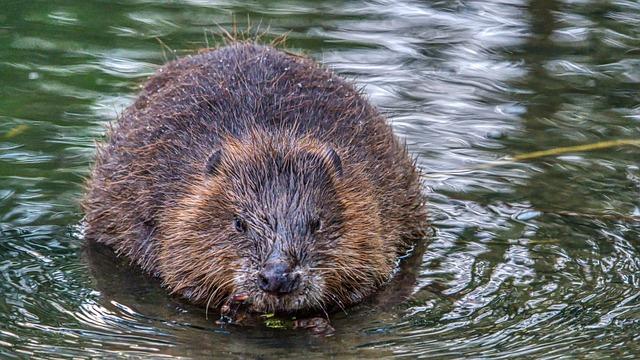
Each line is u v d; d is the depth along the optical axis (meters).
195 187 11.99
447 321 11.49
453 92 17.34
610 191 14.67
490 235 13.56
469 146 15.85
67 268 12.54
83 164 14.98
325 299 11.57
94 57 18.02
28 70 17.55
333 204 11.55
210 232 11.59
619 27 19.67
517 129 16.30
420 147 15.76
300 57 14.41
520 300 11.93
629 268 12.68
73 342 10.83
